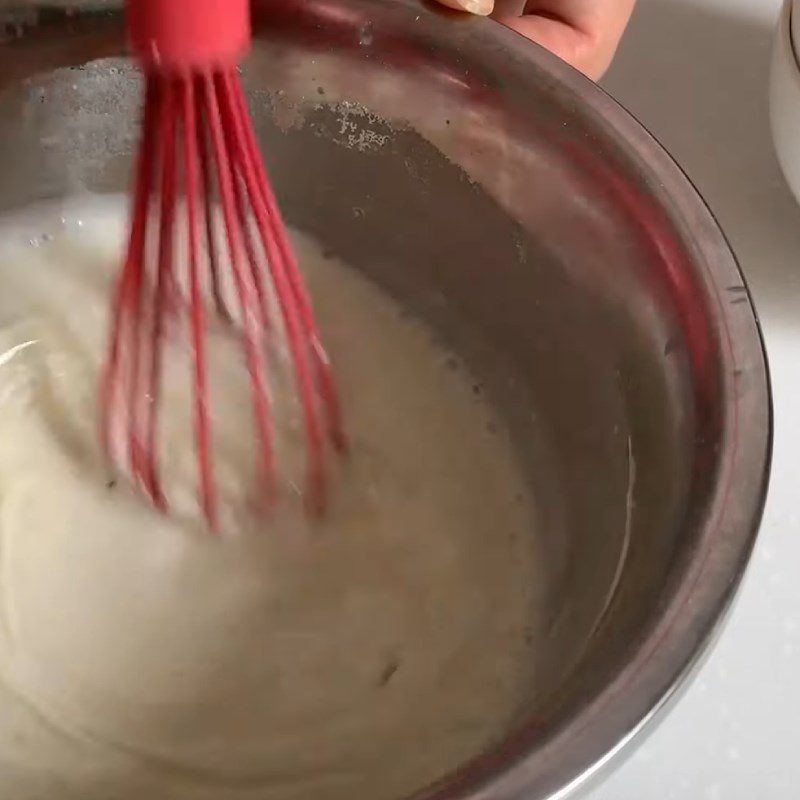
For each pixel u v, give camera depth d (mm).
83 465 535
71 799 465
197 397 500
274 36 478
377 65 477
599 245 457
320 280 580
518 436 548
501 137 470
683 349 419
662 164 433
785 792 424
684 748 429
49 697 485
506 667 498
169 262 493
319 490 534
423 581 519
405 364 569
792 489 479
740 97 577
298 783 469
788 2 500
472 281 535
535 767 348
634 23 600
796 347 510
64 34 493
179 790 468
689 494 393
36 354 564
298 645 500
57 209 583
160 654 496
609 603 414
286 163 538
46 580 509
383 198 533
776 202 546
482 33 457
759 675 442
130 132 545
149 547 520
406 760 473
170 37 411
